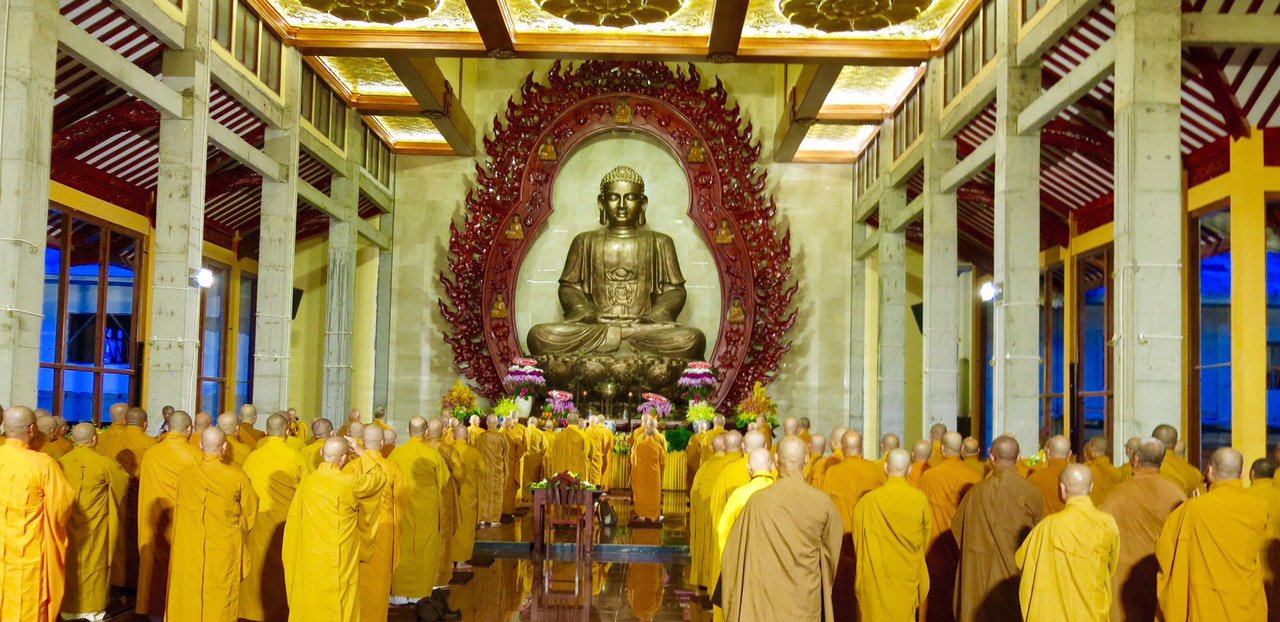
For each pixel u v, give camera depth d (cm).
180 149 1289
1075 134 1592
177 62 1295
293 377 2312
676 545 1295
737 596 621
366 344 2312
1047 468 855
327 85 1869
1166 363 972
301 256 2342
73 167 1638
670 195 2362
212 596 754
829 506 623
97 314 1727
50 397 1620
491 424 1505
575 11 1527
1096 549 585
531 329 2233
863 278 2294
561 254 2353
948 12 1527
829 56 1633
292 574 716
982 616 721
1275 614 707
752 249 2270
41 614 697
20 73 974
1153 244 980
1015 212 1291
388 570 841
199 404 2042
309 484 714
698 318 2338
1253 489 724
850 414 2270
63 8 1338
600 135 2355
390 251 2327
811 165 2336
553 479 1266
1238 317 1352
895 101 1939
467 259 2261
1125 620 721
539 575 1154
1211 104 1385
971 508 735
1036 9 1258
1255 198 1353
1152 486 721
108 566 866
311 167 2078
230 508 758
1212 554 639
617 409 2178
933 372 1578
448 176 2341
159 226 1283
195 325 1302
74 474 837
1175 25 992
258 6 1516
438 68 1898
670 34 1658
